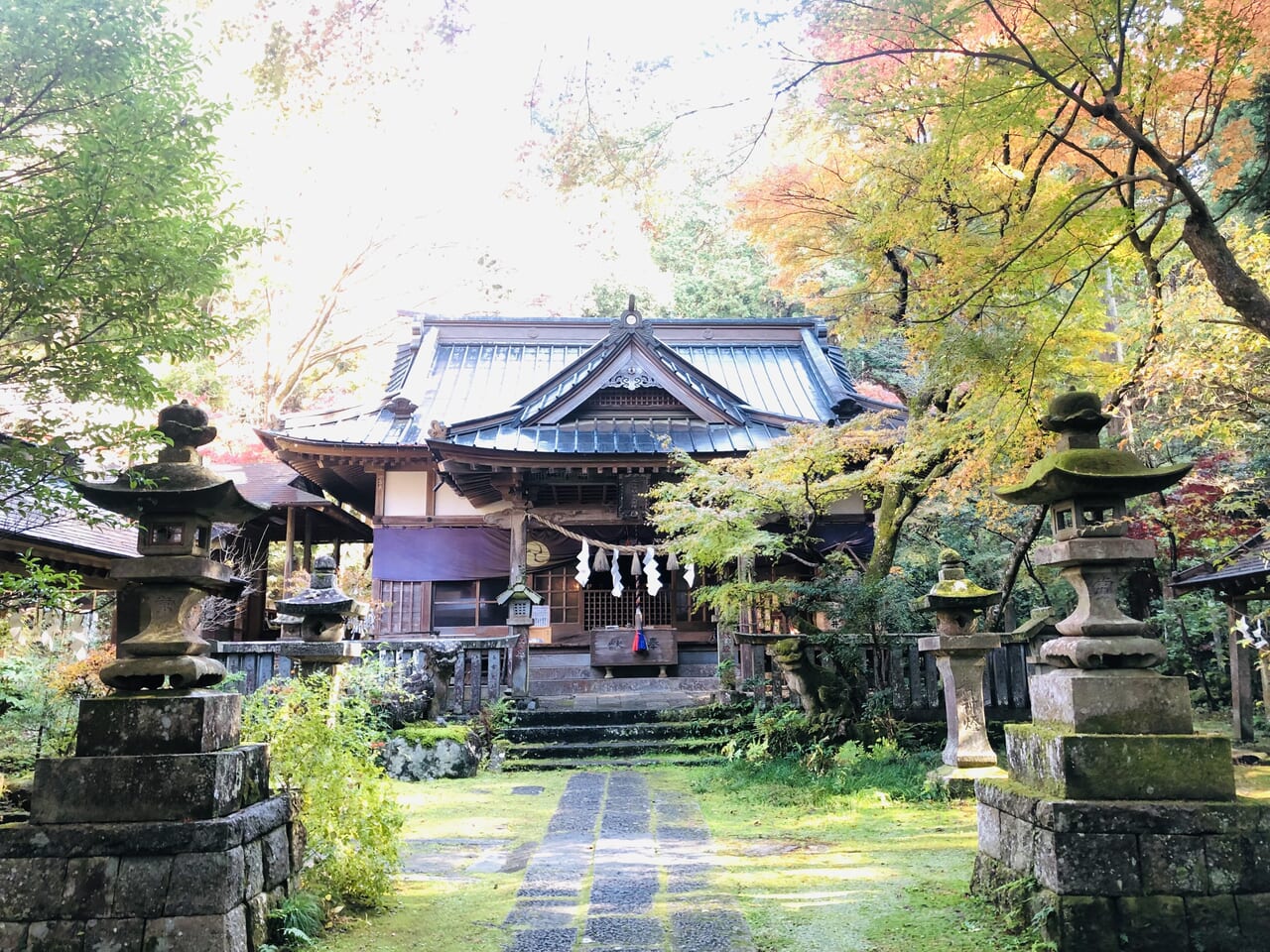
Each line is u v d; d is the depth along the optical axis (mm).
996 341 6844
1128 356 9820
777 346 20875
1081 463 4355
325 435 16422
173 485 4191
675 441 15398
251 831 3936
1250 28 5977
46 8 4152
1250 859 3771
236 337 5465
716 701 12695
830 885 5203
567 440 15195
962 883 5113
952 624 8523
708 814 7594
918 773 8672
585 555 13992
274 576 20609
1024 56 5914
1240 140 7832
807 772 9141
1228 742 4008
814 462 10781
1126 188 7621
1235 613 11141
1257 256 7938
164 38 4598
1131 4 5449
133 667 4039
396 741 9727
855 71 6938
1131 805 3830
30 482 4449
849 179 9766
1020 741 4539
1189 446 14133
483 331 20594
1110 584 4363
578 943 4172
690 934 4270
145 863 3648
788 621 12531
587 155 7414
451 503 16438
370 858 4930
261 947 3879
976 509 11680
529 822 7359
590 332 20859
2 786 5297
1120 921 3699
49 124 4586
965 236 6891
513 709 12219
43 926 3582
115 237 4484
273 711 5465
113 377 4582
